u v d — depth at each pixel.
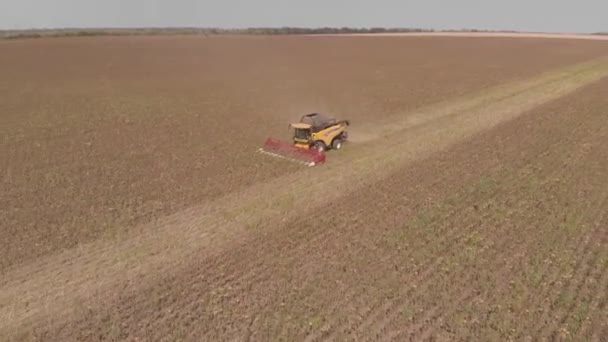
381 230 14.65
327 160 22.27
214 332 10.40
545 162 20.25
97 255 13.95
